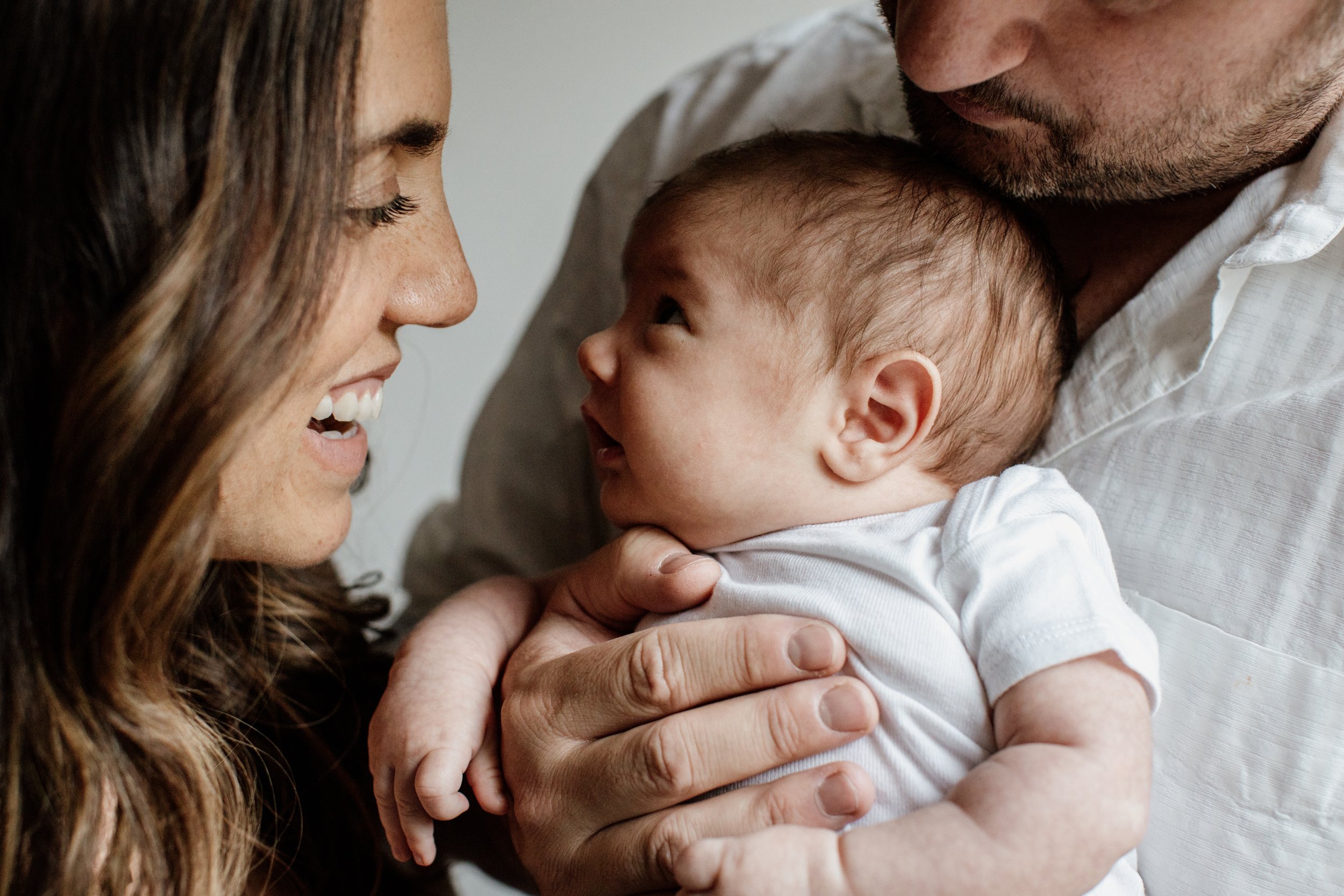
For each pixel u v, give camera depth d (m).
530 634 0.89
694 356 0.86
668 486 0.86
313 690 0.98
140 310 0.55
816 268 0.85
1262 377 0.82
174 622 0.68
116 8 0.53
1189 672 0.80
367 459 1.23
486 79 2.17
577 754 0.75
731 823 0.67
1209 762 0.79
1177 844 0.80
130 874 0.65
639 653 0.73
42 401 0.58
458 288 0.79
